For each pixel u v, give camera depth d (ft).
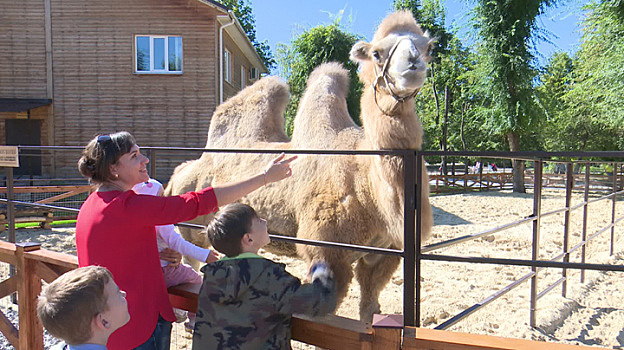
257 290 6.65
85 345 6.13
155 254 8.06
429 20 100.99
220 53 58.03
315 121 14.73
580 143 118.42
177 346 14.87
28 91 56.85
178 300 8.90
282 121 18.75
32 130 58.59
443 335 6.25
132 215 7.26
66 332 5.98
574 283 22.11
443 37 102.32
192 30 56.75
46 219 35.94
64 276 6.17
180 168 20.33
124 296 6.56
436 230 37.29
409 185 7.97
